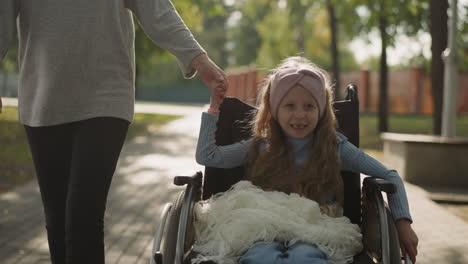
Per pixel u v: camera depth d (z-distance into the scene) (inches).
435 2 472.4
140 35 769.6
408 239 108.3
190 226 108.3
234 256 100.7
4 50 113.5
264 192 109.3
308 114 111.2
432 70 478.6
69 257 110.1
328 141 115.1
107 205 263.4
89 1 112.0
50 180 120.7
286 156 116.5
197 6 841.5
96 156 111.3
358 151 119.5
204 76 114.6
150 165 402.9
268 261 94.2
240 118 128.4
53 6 111.9
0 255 182.5
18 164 390.0
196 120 912.9
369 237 113.5
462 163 353.4
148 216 242.2
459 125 903.7
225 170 124.9
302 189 114.3
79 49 112.1
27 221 228.7
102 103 113.0
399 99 1262.3
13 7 113.1
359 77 1357.0
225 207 105.8
